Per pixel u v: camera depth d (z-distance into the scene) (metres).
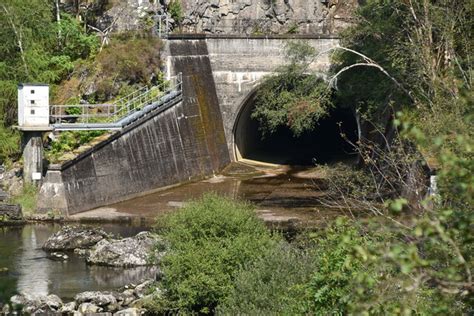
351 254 17.33
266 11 89.81
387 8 61.44
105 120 71.94
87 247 52.97
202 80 80.75
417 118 42.25
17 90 71.06
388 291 18.00
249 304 33.31
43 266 48.97
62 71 78.06
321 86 67.25
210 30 89.81
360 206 41.47
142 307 41.03
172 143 74.25
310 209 62.84
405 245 16.83
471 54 46.66
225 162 81.69
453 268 16.12
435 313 17.22
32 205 62.75
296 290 31.00
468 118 18.62
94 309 40.94
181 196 70.06
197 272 38.56
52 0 84.12
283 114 68.81
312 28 89.50
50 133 69.69
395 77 58.91
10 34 75.81
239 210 40.84
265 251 37.78
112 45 78.50
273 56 81.81
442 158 16.67
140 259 49.44
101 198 66.12
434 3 57.09
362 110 70.88
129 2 84.69
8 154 70.31
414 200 38.59
